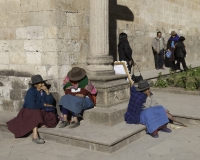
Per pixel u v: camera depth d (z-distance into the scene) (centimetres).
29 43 677
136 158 475
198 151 500
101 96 645
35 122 565
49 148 529
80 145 527
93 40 681
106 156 487
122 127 581
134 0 1191
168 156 480
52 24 643
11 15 695
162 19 1423
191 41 1778
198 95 897
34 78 595
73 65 686
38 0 652
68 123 601
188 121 654
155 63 1355
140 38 1244
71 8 674
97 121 604
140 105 598
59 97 655
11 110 732
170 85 1019
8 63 717
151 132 573
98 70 670
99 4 669
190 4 1730
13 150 525
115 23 1069
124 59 919
